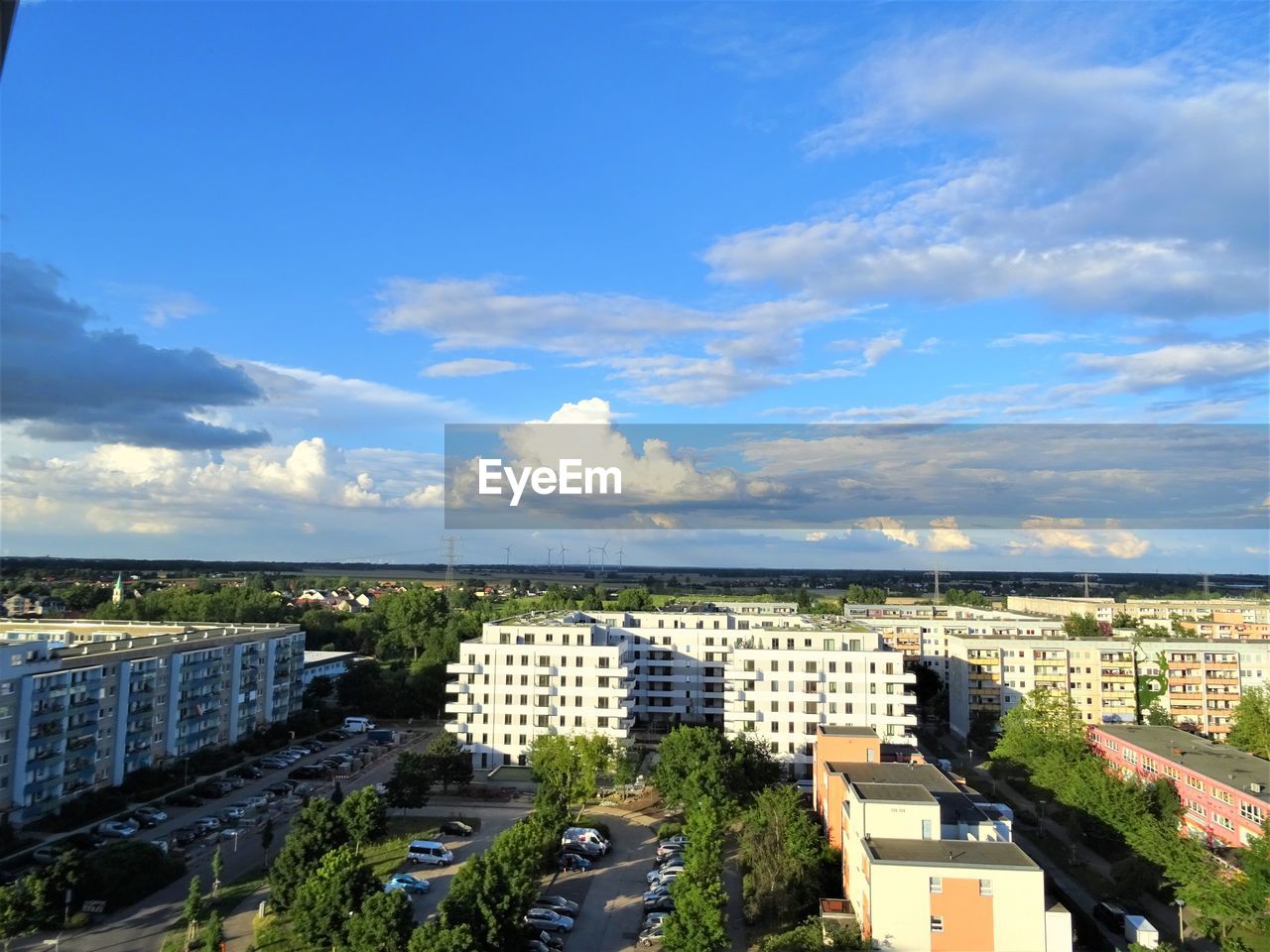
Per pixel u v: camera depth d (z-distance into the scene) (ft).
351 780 395.96
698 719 511.81
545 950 215.51
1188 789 323.57
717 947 200.44
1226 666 512.22
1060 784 336.08
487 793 368.07
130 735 371.56
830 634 424.46
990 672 518.78
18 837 305.53
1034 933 192.75
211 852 296.10
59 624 497.05
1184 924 245.24
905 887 195.52
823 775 306.76
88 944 221.25
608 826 330.95
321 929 207.31
